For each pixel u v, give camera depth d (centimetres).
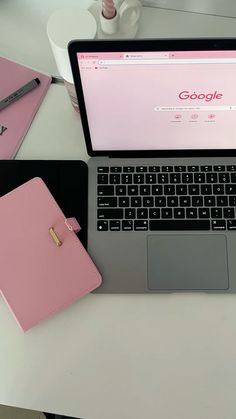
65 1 83
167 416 64
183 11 81
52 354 67
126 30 78
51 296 67
